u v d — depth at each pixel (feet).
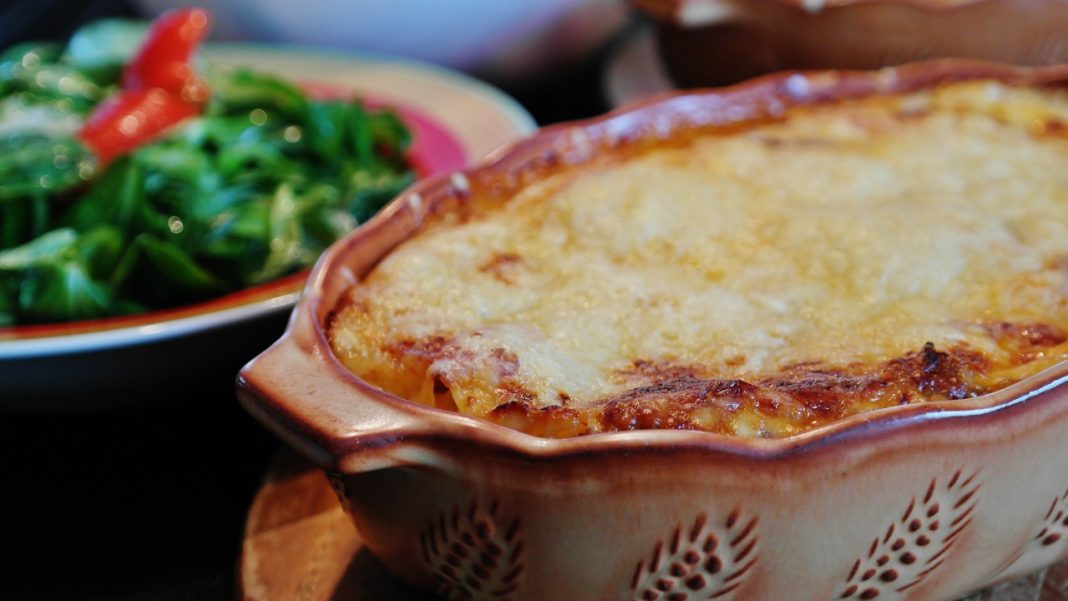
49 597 1.83
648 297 1.77
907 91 2.24
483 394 1.61
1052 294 1.75
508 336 1.68
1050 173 1.99
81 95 2.97
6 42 3.63
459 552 1.57
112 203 2.33
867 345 1.69
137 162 2.36
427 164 2.66
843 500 1.49
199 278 2.23
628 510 1.48
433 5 3.16
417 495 1.55
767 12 2.48
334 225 2.43
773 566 1.52
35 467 2.06
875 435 1.47
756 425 1.57
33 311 2.19
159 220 2.32
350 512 1.66
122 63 3.06
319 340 1.59
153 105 2.67
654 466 1.45
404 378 1.68
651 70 3.22
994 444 1.51
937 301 1.75
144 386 2.08
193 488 1.99
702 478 1.46
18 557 1.89
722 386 1.59
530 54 3.29
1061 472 1.57
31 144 2.50
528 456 1.46
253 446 2.06
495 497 1.50
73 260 2.23
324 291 1.72
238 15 3.34
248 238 2.32
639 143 2.13
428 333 1.71
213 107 2.81
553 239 1.89
